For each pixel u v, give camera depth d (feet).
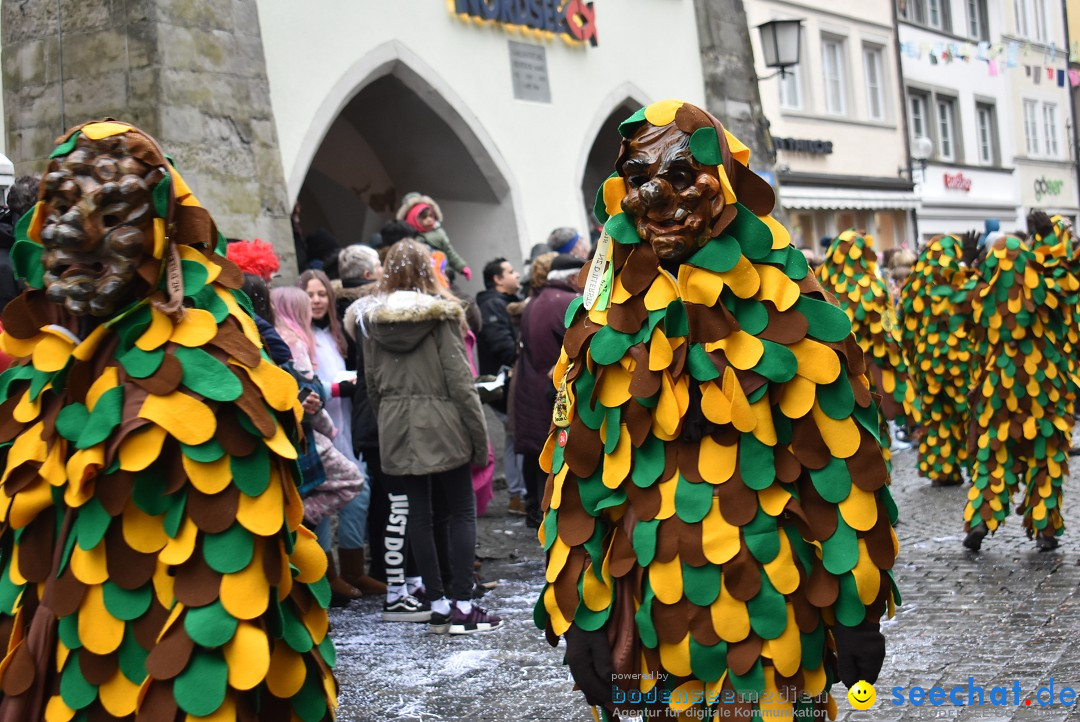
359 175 41.14
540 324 23.65
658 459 8.42
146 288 7.84
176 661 7.39
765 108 62.85
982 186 86.89
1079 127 103.55
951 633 16.66
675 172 8.25
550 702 14.52
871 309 30.27
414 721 14.03
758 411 8.27
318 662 8.17
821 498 8.29
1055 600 18.28
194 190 28.12
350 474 18.34
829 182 66.90
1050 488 21.81
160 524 7.65
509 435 28.14
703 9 48.39
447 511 19.86
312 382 18.99
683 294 8.33
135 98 27.66
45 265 7.66
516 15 39.45
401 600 19.12
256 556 7.70
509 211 39.37
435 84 36.70
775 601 8.13
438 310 17.51
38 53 28.71
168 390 7.63
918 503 28.60
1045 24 98.12
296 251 32.17
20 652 7.82
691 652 8.20
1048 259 22.21
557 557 8.73
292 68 32.14
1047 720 12.90
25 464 7.93
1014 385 21.91
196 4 28.71
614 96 44.14
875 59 73.31
